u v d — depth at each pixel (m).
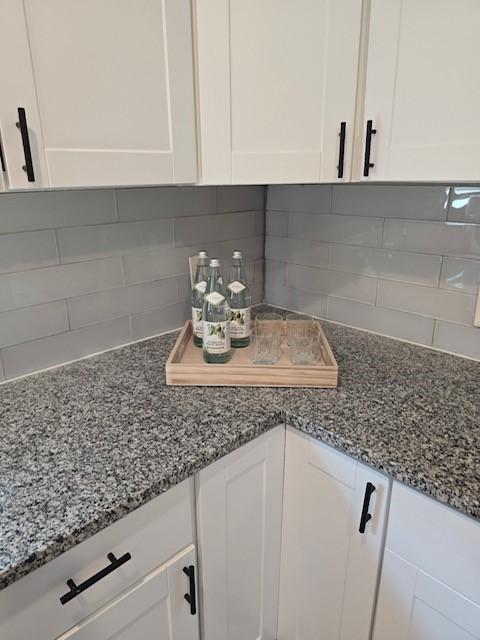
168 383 1.16
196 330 1.33
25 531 0.70
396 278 1.42
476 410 1.04
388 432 0.95
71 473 0.84
